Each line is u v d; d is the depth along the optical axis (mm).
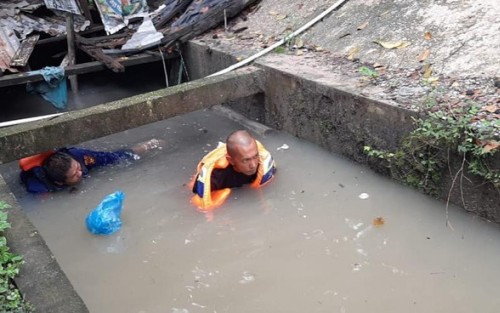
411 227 3846
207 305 3248
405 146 4102
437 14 4992
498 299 3139
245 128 5688
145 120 5055
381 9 5492
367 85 4586
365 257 3586
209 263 3637
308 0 6367
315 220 4012
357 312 3107
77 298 2635
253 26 6578
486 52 4363
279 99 5348
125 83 7488
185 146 5410
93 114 4824
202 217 4148
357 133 4547
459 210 3895
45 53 7438
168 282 3482
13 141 4566
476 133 3586
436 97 4113
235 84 5355
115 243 3932
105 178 4879
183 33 6711
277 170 4727
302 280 3406
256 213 4141
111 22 7508
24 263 2889
